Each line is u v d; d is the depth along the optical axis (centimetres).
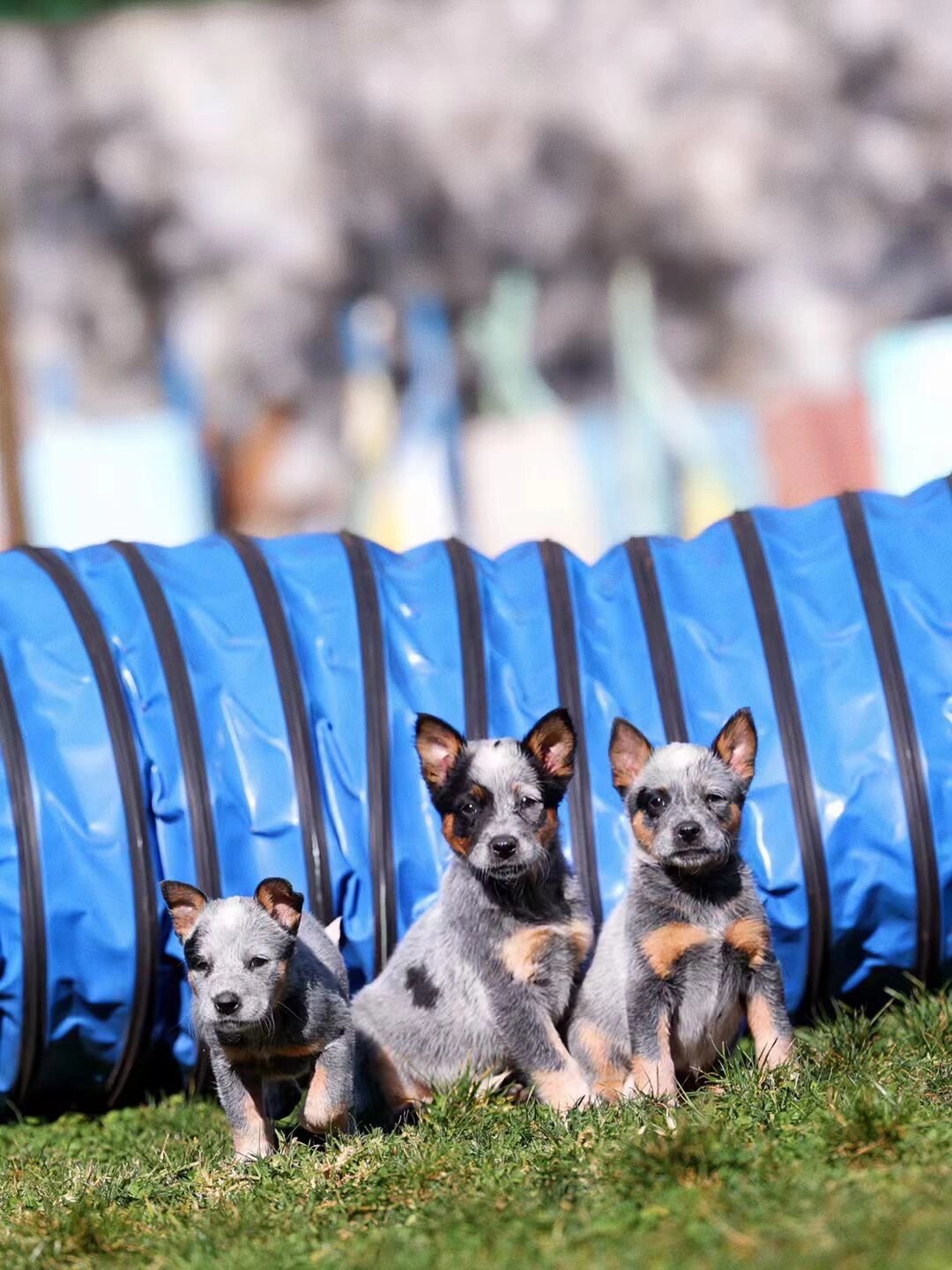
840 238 3778
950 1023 1002
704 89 3809
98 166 3803
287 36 3850
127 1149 1012
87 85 3825
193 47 3841
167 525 3675
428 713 1137
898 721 1139
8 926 1106
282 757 1166
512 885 961
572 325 3794
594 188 3812
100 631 1186
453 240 3831
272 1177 841
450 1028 980
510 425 3744
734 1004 941
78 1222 789
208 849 1136
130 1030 1132
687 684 1187
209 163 3825
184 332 3778
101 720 1146
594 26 3822
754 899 930
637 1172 739
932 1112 806
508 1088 980
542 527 3697
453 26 3838
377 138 3841
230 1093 912
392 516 3722
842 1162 740
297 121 3841
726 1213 681
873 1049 970
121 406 3722
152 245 3803
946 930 1130
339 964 974
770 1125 796
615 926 967
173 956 1134
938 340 3662
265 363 3781
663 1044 920
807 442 3669
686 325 3778
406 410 3775
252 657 1196
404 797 1173
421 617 1237
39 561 1245
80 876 1114
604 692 1189
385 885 1149
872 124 3781
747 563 1227
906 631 1173
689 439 3706
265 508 3722
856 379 3694
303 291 3812
